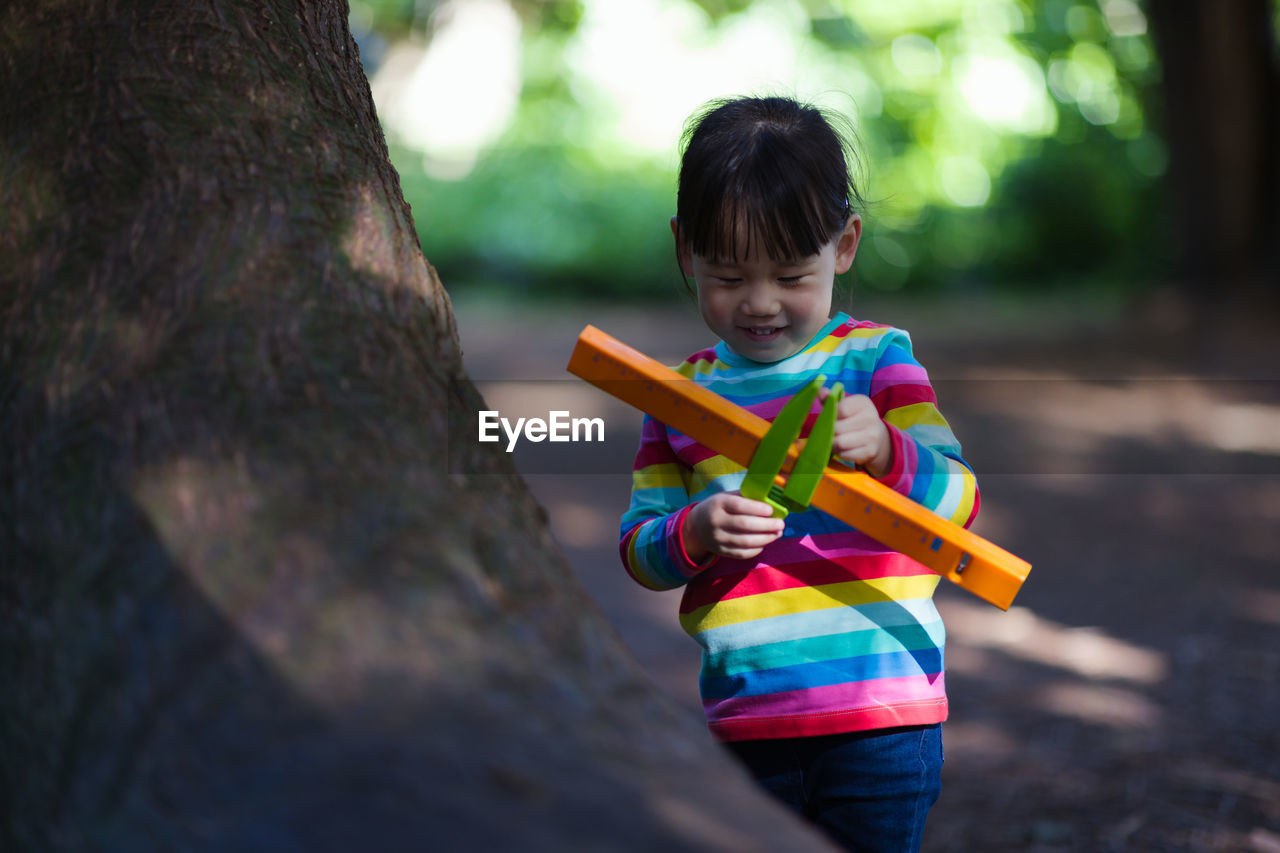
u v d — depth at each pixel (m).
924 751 1.64
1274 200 11.73
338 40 1.57
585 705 0.98
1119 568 4.80
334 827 0.84
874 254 14.54
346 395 1.12
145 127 1.30
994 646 3.93
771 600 1.65
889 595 1.65
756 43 16.61
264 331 1.15
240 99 1.35
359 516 1.03
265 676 0.92
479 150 17.23
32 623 1.02
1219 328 10.55
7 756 1.01
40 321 1.19
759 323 1.65
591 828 0.85
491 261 15.43
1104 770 2.85
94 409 1.11
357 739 0.89
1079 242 15.23
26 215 1.27
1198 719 3.18
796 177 1.57
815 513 1.67
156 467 1.05
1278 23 13.25
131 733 0.93
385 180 1.44
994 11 15.73
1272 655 3.69
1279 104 11.73
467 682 0.94
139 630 0.97
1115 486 6.29
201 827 0.86
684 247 1.72
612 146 15.96
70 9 1.38
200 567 0.99
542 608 1.04
